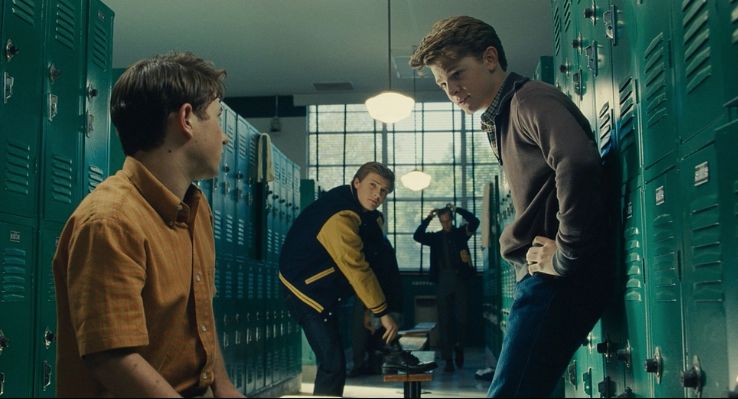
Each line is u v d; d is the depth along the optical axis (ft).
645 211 6.38
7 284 8.73
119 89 4.99
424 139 42.42
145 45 29.58
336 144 42.01
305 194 29.22
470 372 26.14
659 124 5.92
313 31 28.25
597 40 8.22
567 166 5.97
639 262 6.60
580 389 9.94
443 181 42.34
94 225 4.38
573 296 6.47
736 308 4.29
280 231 22.93
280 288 22.53
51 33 9.91
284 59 31.73
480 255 42.19
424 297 41.32
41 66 9.63
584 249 6.00
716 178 4.70
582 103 9.23
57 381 4.58
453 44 6.79
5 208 8.72
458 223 41.63
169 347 4.77
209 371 5.02
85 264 4.32
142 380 4.23
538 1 24.89
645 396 6.45
